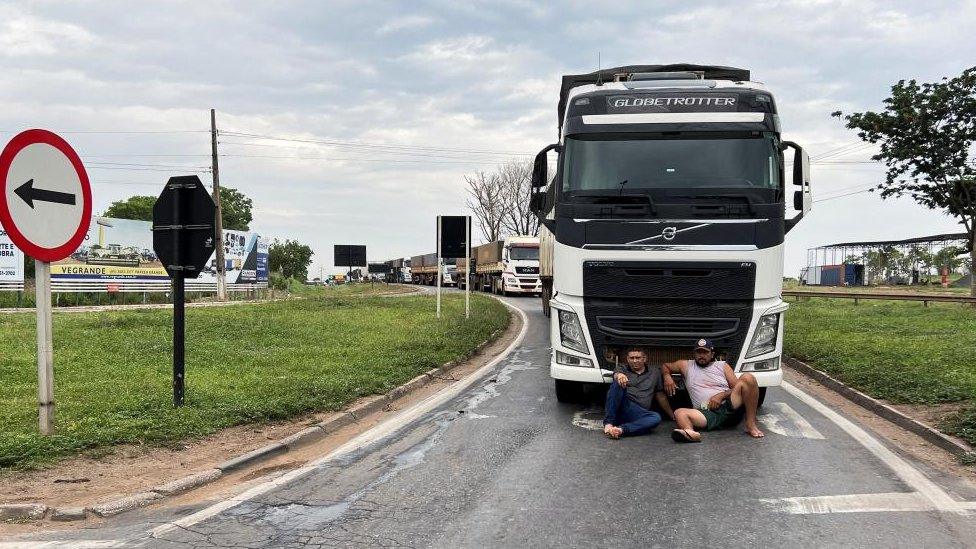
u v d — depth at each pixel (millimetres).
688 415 7320
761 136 8297
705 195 8039
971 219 23797
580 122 8602
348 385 9648
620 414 7492
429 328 17672
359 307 25000
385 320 19797
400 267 94750
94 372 10320
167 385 9398
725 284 7836
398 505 5180
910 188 23844
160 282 33000
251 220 75000
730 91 8602
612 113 8586
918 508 5023
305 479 5898
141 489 5574
